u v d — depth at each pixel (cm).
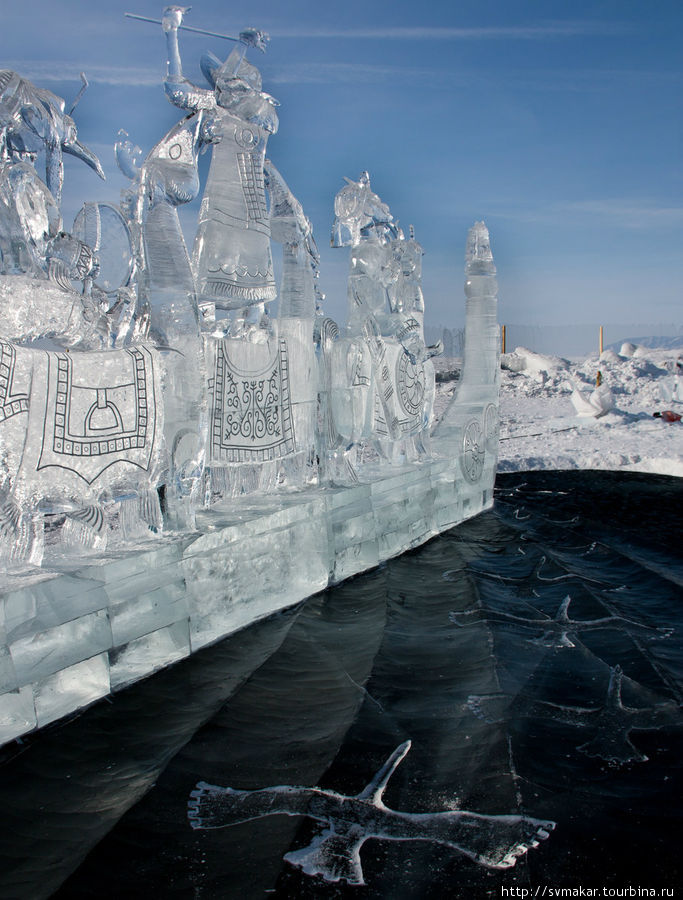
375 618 445
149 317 375
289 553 468
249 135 447
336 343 529
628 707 329
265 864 220
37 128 337
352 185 593
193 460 392
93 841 230
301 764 276
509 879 214
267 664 372
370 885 211
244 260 453
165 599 364
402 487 609
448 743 293
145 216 379
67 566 324
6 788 260
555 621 445
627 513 783
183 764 275
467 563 576
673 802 254
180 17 386
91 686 328
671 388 2006
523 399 2156
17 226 317
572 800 254
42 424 314
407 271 658
